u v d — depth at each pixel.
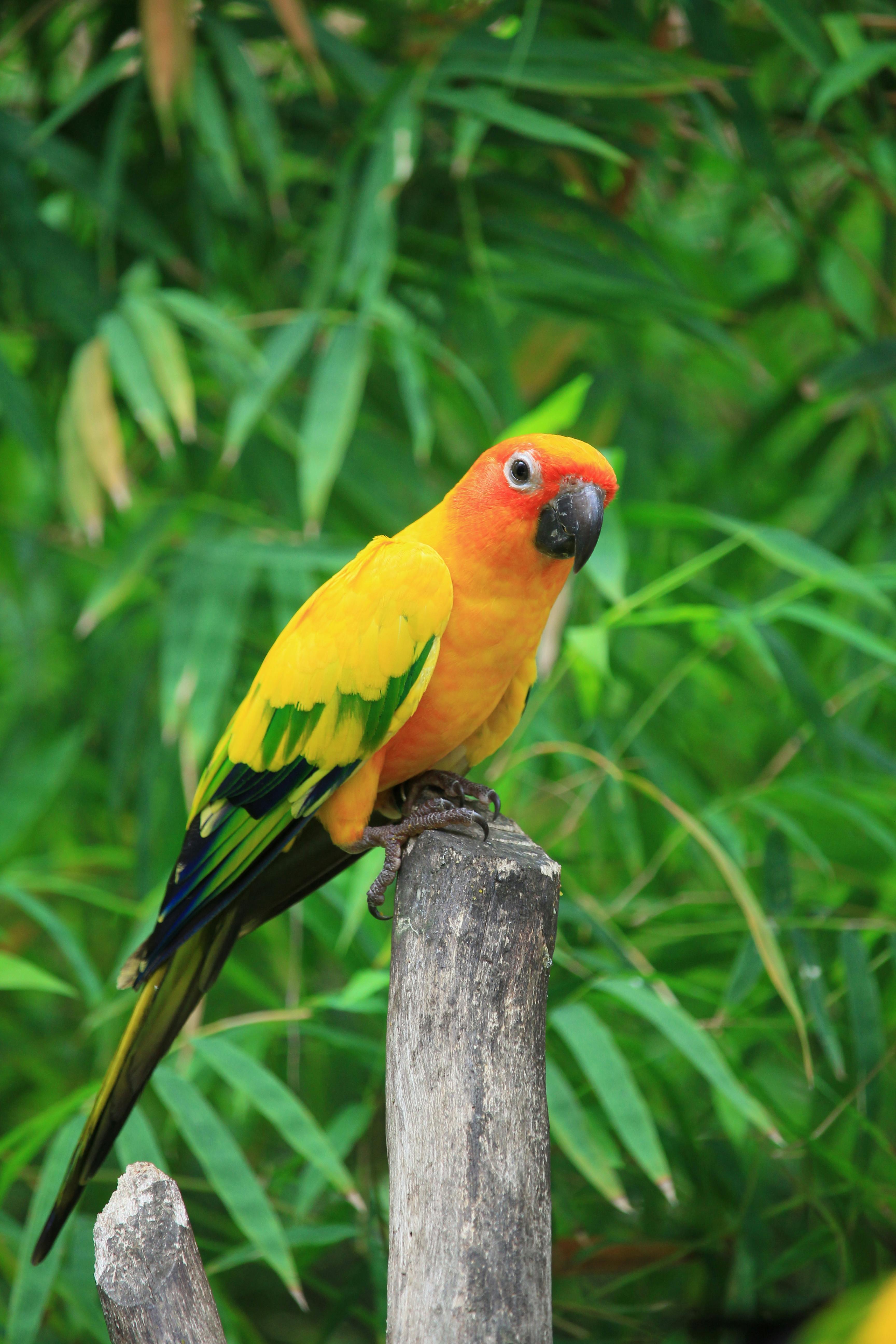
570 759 6.43
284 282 7.45
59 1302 6.13
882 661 6.59
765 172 6.77
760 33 7.38
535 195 7.10
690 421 9.12
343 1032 5.92
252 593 7.38
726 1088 4.86
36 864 7.48
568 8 6.79
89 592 8.40
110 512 7.96
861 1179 5.46
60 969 8.32
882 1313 2.24
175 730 5.91
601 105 6.82
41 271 6.76
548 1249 2.96
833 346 8.28
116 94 6.94
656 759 6.65
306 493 5.66
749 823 6.66
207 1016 7.53
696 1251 6.25
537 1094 3.04
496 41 6.36
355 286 6.41
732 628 5.77
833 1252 5.80
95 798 8.18
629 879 7.23
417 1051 3.07
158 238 6.80
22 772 7.20
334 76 7.19
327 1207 6.17
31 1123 5.23
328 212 6.90
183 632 6.01
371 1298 6.76
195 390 7.47
